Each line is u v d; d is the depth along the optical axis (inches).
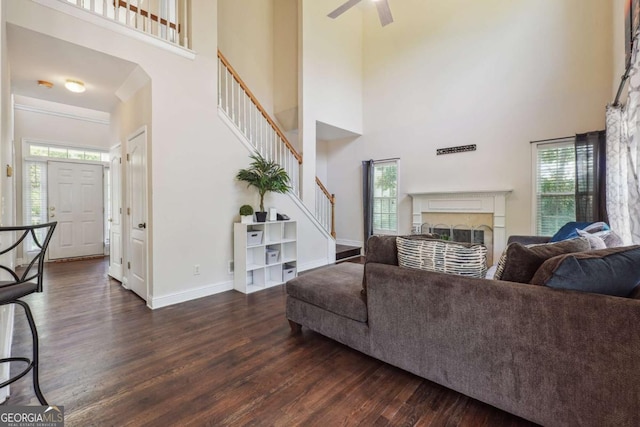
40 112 221.1
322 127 238.7
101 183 249.3
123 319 114.3
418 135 230.5
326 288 95.0
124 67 122.3
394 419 62.1
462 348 65.2
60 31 101.3
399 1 238.8
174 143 131.1
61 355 87.3
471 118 205.2
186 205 135.9
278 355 88.4
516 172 187.9
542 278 58.3
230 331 104.7
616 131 126.0
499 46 193.6
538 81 179.9
